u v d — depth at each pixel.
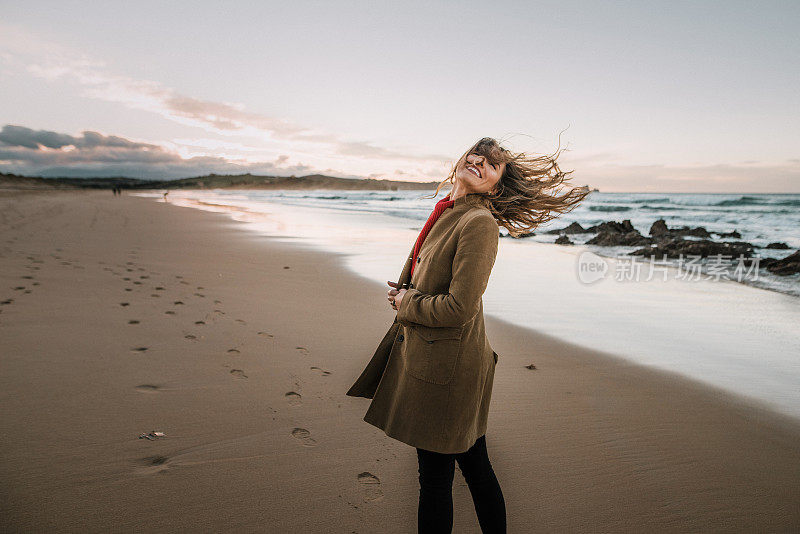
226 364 3.44
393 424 1.54
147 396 2.84
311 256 9.88
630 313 6.05
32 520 1.78
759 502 2.23
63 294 4.95
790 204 40.22
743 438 2.85
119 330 3.96
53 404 2.66
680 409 3.23
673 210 35.09
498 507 1.66
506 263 10.44
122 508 1.89
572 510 2.12
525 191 1.68
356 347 4.04
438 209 1.66
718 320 5.79
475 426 1.55
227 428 2.56
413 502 2.08
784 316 5.99
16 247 8.10
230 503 1.98
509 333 4.96
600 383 3.66
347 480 2.20
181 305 4.95
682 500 2.23
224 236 13.12
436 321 1.41
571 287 7.74
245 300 5.48
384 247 11.89
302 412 2.80
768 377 3.88
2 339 3.55
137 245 9.81
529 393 3.40
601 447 2.68
